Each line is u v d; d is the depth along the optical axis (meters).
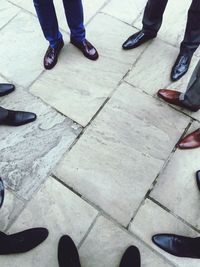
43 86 2.42
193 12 2.05
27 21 2.72
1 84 2.37
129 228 1.93
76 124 2.27
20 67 2.51
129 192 2.03
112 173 2.09
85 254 1.87
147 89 2.38
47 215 1.98
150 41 2.58
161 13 2.32
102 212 1.98
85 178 2.08
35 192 2.04
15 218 1.97
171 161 2.12
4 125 2.27
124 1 2.77
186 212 1.97
